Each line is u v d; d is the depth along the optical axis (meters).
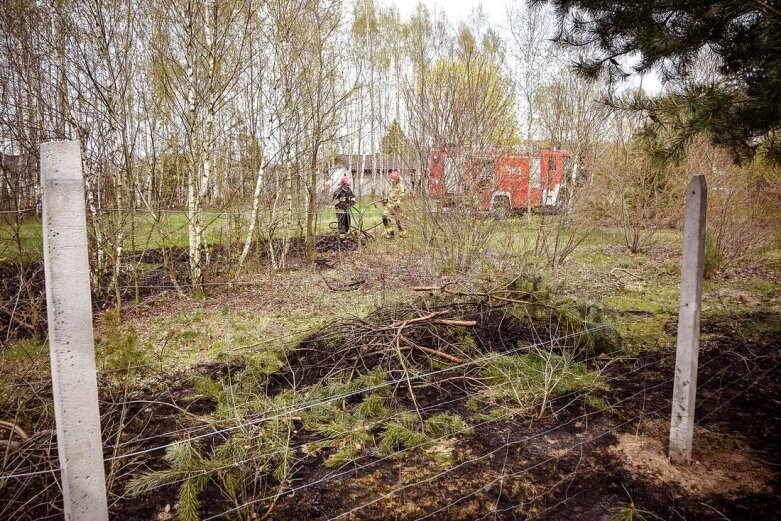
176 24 7.40
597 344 4.55
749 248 9.84
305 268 9.18
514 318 4.97
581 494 2.64
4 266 5.88
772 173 9.33
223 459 2.78
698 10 2.53
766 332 5.15
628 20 3.01
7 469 2.64
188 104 7.25
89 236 6.48
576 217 9.16
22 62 7.13
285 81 8.60
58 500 2.55
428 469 2.88
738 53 2.72
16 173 5.84
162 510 2.54
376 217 15.25
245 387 3.72
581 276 8.35
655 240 10.74
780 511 2.48
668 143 3.19
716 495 2.62
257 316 6.21
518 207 9.30
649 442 3.12
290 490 2.67
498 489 2.69
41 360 3.88
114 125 7.14
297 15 8.41
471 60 8.04
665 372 4.23
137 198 8.23
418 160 8.11
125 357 3.49
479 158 7.86
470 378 3.95
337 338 4.49
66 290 1.49
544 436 3.23
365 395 3.71
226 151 8.49
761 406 3.59
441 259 8.21
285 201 9.36
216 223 9.30
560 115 9.65
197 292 7.17
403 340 4.23
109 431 3.10
